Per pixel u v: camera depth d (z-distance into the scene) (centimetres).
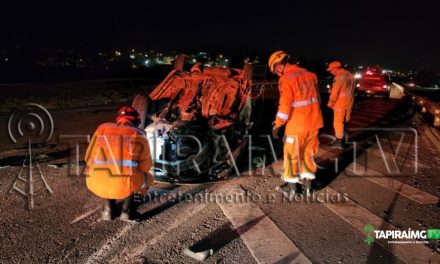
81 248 353
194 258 336
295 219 410
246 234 378
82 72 3188
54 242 363
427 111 1098
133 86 2173
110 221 408
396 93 1777
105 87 2052
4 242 362
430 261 331
